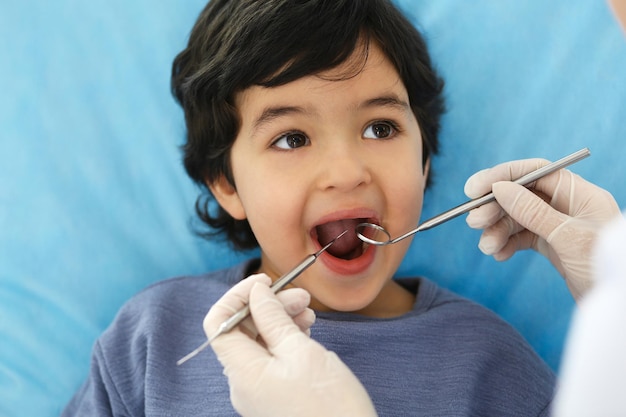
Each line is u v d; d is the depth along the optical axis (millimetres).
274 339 874
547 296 1395
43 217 1438
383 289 1284
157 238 1457
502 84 1434
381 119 1077
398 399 1100
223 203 1241
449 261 1435
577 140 1406
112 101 1482
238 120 1107
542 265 1396
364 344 1135
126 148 1477
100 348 1238
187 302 1267
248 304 909
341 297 1103
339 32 1018
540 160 1056
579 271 993
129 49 1495
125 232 1452
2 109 1470
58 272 1423
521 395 1163
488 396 1154
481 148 1426
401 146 1091
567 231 981
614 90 1403
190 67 1243
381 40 1061
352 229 1145
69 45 1492
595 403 599
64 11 1501
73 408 1261
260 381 854
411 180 1078
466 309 1235
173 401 1140
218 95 1107
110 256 1438
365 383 1107
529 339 1398
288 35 1020
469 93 1436
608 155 1391
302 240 1089
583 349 615
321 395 845
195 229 1454
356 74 1028
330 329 1134
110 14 1503
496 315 1259
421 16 1463
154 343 1192
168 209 1465
